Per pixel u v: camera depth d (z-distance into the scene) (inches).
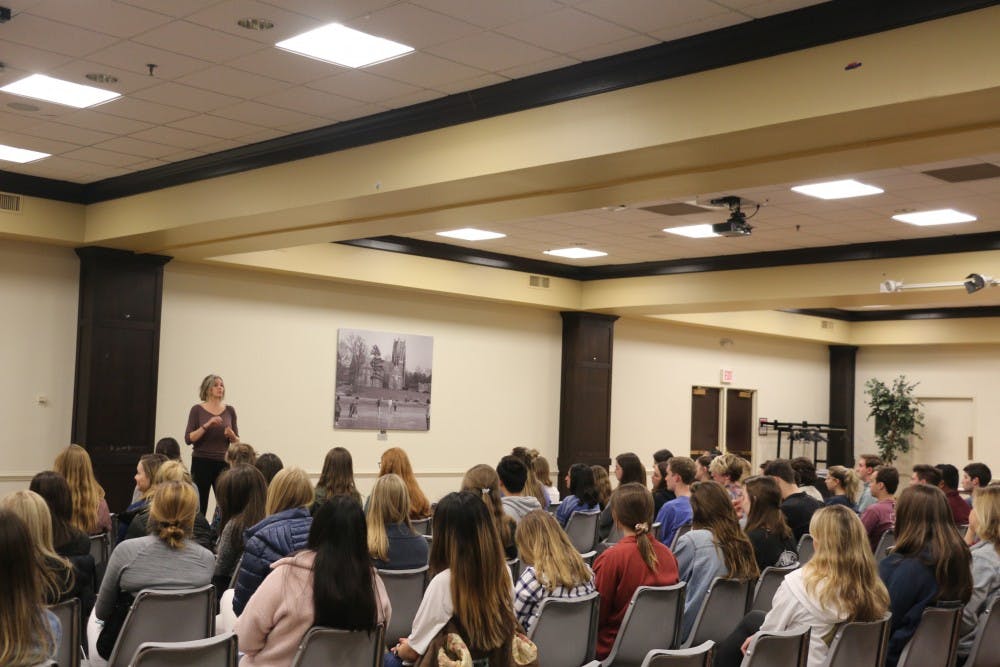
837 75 210.7
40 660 102.7
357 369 511.8
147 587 166.2
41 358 407.8
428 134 292.8
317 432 495.2
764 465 275.7
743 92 225.8
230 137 329.7
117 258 414.9
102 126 319.6
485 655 124.3
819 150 243.8
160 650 117.0
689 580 194.5
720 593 187.8
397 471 268.1
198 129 320.8
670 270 552.4
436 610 125.2
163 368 441.4
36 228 392.8
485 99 273.4
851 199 382.3
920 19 197.9
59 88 282.7
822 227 440.8
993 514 187.0
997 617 177.0
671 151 246.4
